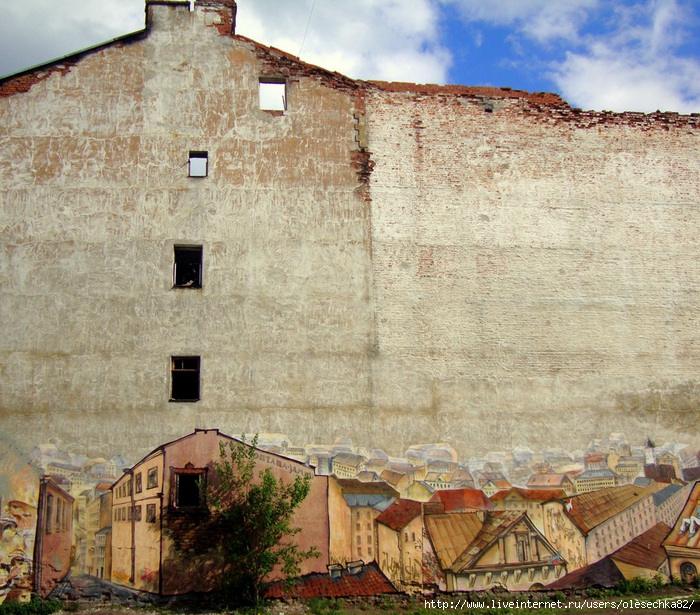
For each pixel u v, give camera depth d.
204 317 15.95
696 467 16.95
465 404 16.44
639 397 17.11
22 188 16.16
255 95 17.31
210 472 15.23
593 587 15.95
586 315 17.34
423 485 15.88
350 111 17.62
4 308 15.55
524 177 17.94
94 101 16.75
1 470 14.85
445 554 15.56
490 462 16.23
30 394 15.24
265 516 14.46
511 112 18.31
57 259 15.88
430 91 18.22
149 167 16.55
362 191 17.17
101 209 16.20
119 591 14.54
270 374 15.89
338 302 16.48
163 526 14.87
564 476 16.39
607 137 18.55
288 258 16.52
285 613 14.26
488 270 17.22
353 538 15.34
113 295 15.82
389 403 16.17
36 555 14.59
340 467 15.67
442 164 17.67
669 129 18.89
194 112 16.98
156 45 17.23
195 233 16.33
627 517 16.44
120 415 15.31
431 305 16.81
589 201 18.05
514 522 15.95
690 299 17.88
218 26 17.56
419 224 17.22
